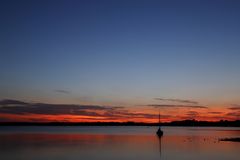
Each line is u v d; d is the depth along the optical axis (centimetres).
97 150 6366
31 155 5497
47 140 9594
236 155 5541
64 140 9606
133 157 5309
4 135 13338
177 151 6197
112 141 9169
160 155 5566
